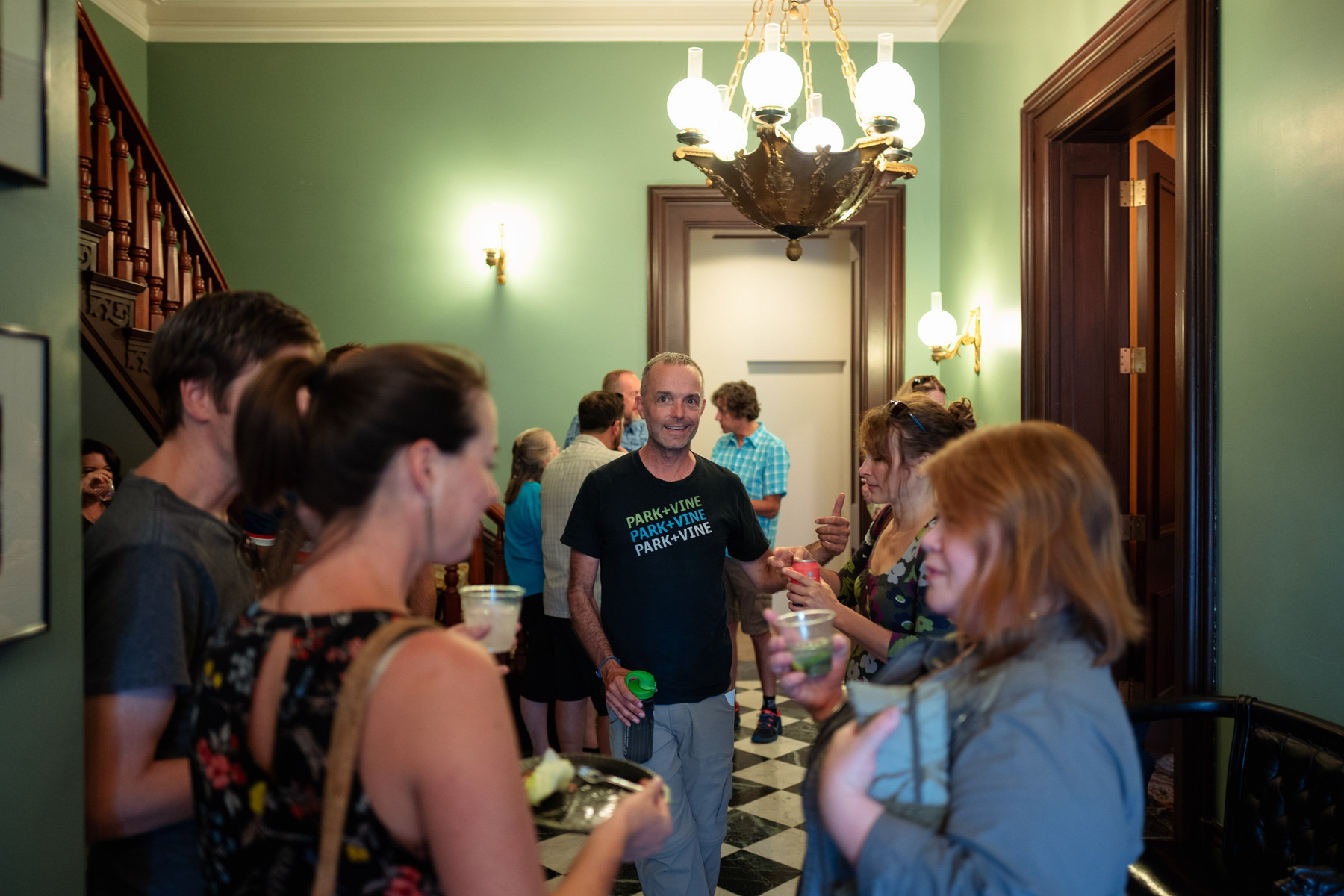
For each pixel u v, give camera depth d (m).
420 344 0.88
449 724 0.73
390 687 0.75
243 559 1.29
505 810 0.75
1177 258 2.60
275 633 0.81
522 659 4.28
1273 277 2.26
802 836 3.10
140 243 3.54
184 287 3.82
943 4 5.04
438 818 0.73
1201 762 2.57
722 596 2.27
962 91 4.82
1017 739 0.81
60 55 1.16
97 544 1.17
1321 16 2.07
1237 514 2.42
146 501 1.18
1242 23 2.39
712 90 2.91
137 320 3.56
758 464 4.61
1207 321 2.50
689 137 2.90
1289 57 2.19
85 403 3.32
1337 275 2.02
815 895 1.00
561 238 5.31
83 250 3.16
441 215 5.30
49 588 1.06
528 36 5.29
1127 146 3.66
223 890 0.82
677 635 2.18
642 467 2.29
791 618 1.15
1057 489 0.87
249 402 0.88
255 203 5.27
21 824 1.04
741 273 6.74
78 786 1.12
